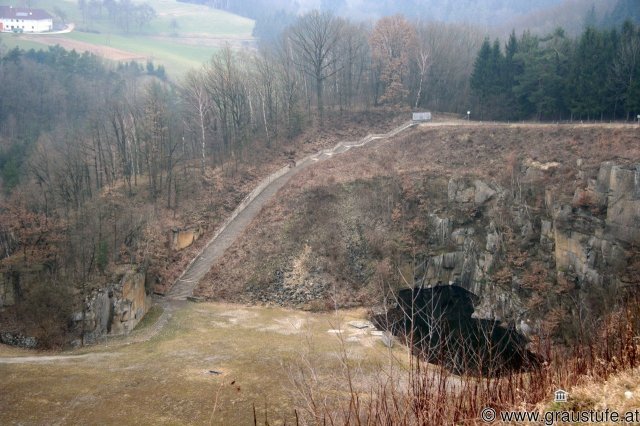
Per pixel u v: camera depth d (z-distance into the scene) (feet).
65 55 388.57
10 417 91.30
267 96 273.33
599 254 150.30
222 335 139.74
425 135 231.91
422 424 41.78
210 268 180.55
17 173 219.20
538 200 173.68
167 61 481.87
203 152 229.66
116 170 229.86
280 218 192.75
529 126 206.08
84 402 98.12
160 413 95.04
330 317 157.69
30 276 147.02
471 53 334.03
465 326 152.66
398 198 195.62
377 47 290.76
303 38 290.97
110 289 142.41
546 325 143.13
